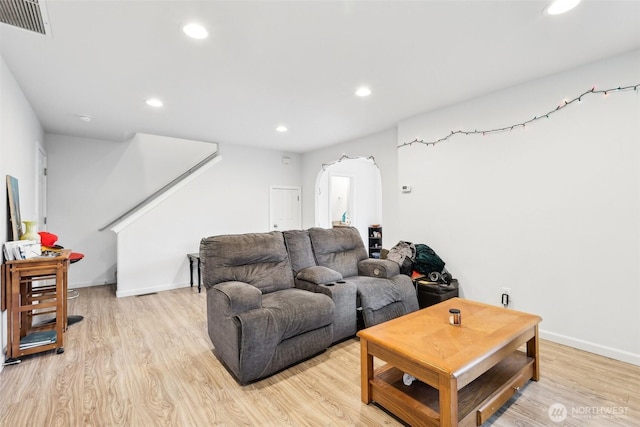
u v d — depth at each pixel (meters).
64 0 1.72
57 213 4.71
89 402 1.89
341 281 2.95
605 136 2.45
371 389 1.89
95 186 5.01
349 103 3.43
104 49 2.26
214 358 2.48
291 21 1.95
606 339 2.46
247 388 2.06
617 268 2.40
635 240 2.33
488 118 3.16
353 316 2.83
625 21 1.97
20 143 2.95
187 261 5.00
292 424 1.71
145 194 5.41
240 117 3.91
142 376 2.20
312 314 2.38
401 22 1.97
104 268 5.07
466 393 1.74
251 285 2.55
